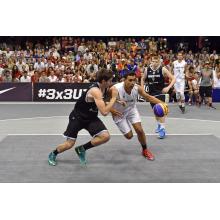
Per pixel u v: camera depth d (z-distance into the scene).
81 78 18.77
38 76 18.97
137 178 6.04
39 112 14.49
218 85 18.30
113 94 6.59
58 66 19.75
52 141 8.87
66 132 6.65
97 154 7.55
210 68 16.69
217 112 14.49
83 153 6.71
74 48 22.92
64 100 18.36
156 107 7.46
